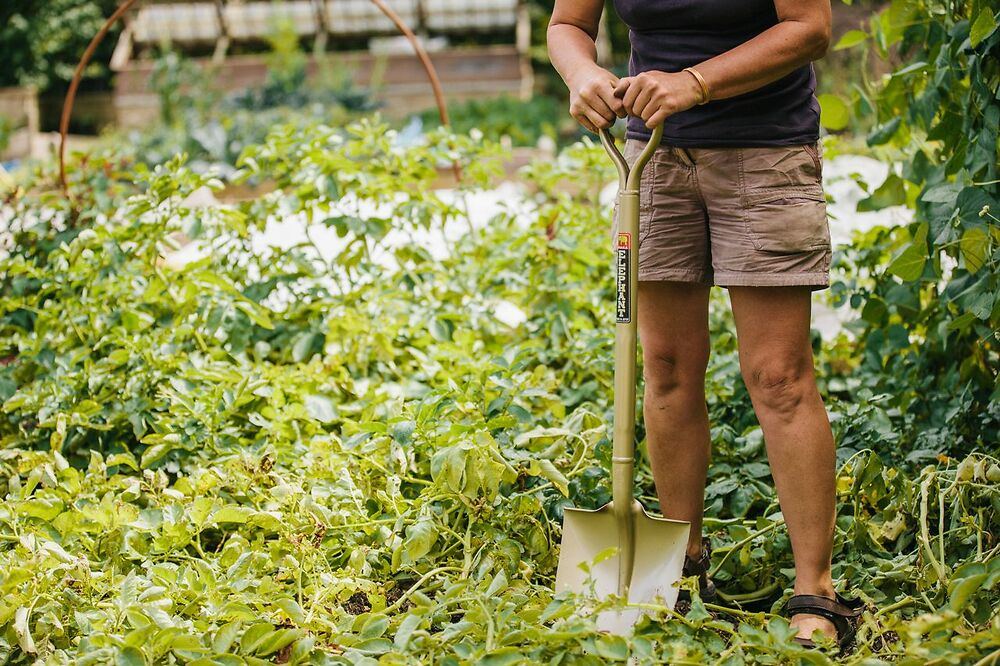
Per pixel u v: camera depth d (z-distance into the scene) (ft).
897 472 7.38
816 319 13.28
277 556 7.06
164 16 43.29
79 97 43.39
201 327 10.22
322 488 7.74
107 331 10.03
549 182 12.62
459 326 10.81
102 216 11.97
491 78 41.45
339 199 10.87
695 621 5.86
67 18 44.29
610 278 11.44
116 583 6.73
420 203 11.28
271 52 44.09
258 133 30.89
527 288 10.89
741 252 6.36
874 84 10.44
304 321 10.80
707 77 5.93
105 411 9.08
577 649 5.66
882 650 6.00
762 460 8.61
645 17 6.43
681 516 7.08
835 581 6.96
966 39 8.27
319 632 6.29
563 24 6.88
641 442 8.28
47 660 5.91
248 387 8.88
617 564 6.37
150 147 31.30
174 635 5.78
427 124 36.94
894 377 9.60
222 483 7.88
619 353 6.23
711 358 9.73
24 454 8.32
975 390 8.50
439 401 7.89
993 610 5.98
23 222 11.75
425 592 7.10
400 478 7.73
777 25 5.99
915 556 7.09
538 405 9.43
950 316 9.05
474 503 7.23
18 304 10.20
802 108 6.40
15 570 6.34
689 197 6.56
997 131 8.12
